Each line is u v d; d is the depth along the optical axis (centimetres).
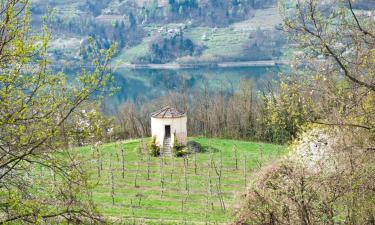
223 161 6247
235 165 6072
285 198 2644
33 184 1938
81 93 1783
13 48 1742
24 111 1714
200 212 4525
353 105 2367
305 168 2633
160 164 6134
